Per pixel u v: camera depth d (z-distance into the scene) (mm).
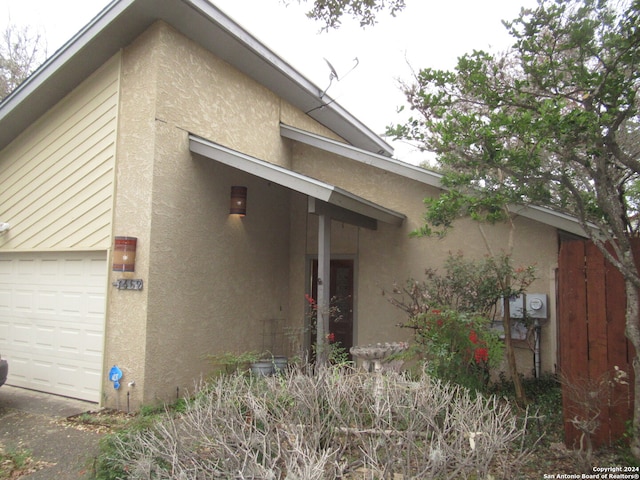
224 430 2920
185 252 6727
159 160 6332
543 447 4270
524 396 5609
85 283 6875
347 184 8578
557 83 4328
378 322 8188
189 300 6758
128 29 6500
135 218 6297
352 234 8609
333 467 2617
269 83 8586
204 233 7121
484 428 2854
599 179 3939
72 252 7082
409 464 2584
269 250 8688
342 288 8766
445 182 4996
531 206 6293
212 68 7410
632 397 4047
